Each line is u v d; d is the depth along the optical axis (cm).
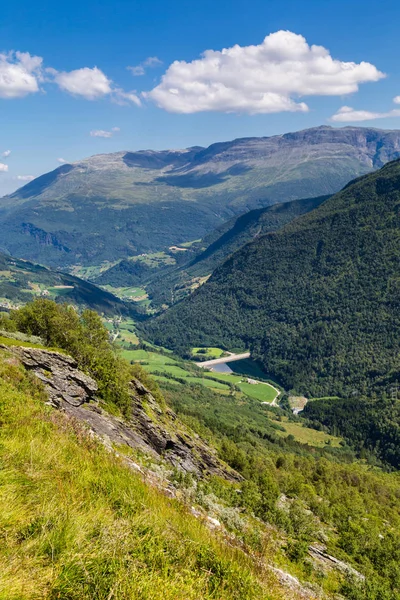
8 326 5128
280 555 2030
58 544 605
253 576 811
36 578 532
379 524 6219
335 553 3447
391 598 2239
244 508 3044
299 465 11556
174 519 981
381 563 3794
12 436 1096
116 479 1056
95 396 4244
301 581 1625
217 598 666
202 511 1773
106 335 6569
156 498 1107
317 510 5778
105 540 656
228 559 823
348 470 11788
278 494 5378
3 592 479
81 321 6519
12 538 609
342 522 5434
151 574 621
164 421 5778
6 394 1664
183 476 2675
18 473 837
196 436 7238
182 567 714
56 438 1223
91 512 767
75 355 4903
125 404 4631
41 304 5475
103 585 558
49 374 3119
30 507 711
